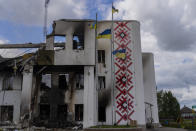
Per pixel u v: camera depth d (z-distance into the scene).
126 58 27.70
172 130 27.17
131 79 27.14
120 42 28.20
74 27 25.77
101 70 27.38
